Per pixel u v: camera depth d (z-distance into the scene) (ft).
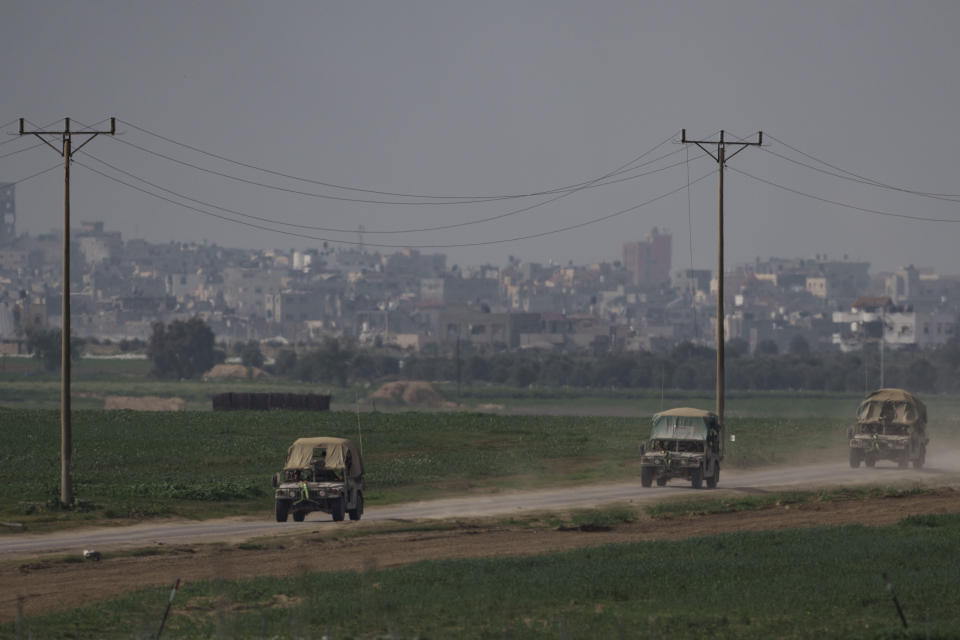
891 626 334.85
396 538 535.19
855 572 417.69
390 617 348.59
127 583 421.59
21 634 328.70
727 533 524.11
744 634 327.88
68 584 419.95
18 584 420.36
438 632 330.54
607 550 474.49
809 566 428.56
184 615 360.69
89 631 338.34
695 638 321.73
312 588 396.57
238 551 497.05
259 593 389.80
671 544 488.85
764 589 388.57
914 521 553.64
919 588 384.47
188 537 537.65
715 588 390.83
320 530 554.05
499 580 405.59
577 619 345.31
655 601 374.22
